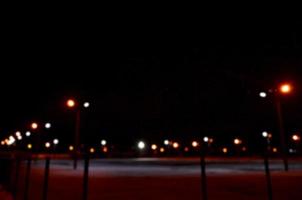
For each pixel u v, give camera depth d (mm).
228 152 104688
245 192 13227
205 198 8383
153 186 15461
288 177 19547
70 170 25953
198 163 41469
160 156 84625
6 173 15102
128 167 31703
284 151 25016
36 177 19500
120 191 13758
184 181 17562
